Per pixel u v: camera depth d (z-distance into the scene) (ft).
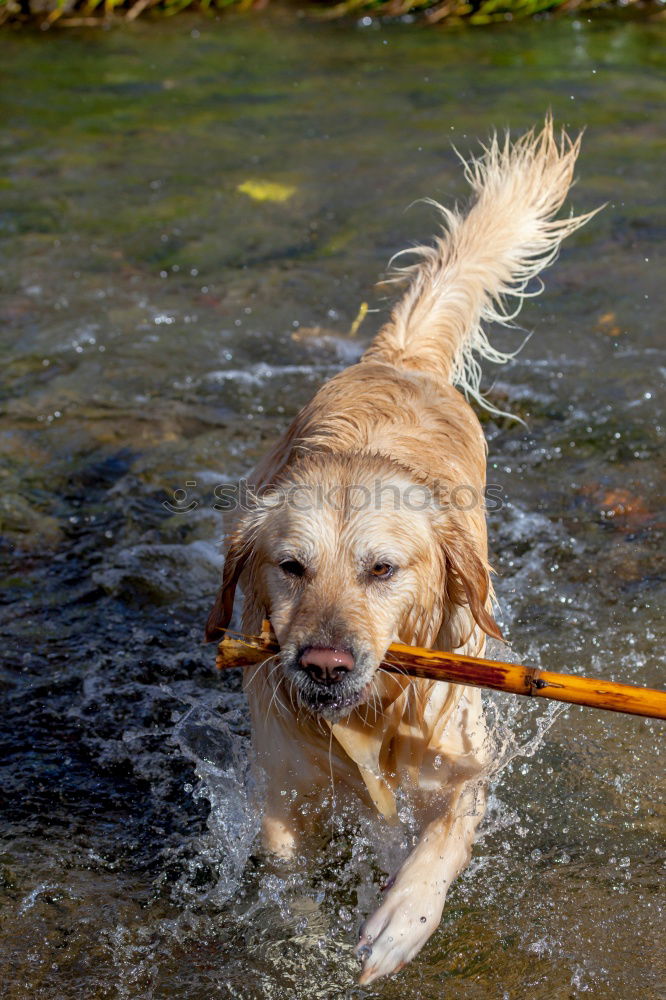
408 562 11.65
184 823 13.44
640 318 24.93
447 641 13.16
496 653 15.67
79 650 16.28
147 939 11.85
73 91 39.22
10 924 11.94
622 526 18.44
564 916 11.89
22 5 46.85
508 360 23.48
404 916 11.20
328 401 14.67
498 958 11.43
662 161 32.24
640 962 11.29
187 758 14.44
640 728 14.66
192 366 23.57
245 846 13.03
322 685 10.90
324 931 12.03
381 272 27.12
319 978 11.39
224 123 36.22
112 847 13.08
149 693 15.56
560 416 21.62
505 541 18.17
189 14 48.85
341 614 11.03
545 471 20.01
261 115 36.76
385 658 11.32
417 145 33.78
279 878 12.62
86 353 24.04
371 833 13.28
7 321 25.23
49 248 28.63
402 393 14.89
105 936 11.85
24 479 19.90
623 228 28.81
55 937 11.81
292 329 24.91
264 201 30.83
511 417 21.59
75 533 18.70
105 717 15.11
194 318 25.45
